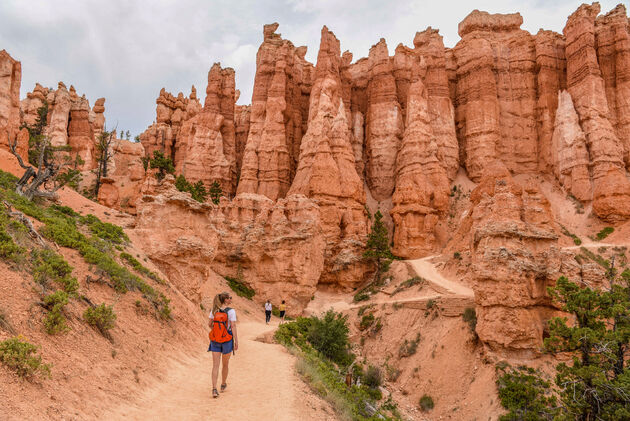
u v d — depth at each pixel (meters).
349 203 69.38
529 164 79.69
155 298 16.14
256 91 86.25
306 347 27.64
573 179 70.75
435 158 77.50
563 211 69.19
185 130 94.19
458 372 33.84
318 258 53.66
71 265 13.73
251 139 83.19
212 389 10.22
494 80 83.81
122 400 8.05
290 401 10.12
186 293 27.03
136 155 96.56
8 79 45.88
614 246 55.16
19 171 38.25
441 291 47.44
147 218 27.80
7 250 10.11
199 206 29.48
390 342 42.34
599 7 76.81
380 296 54.72
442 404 32.12
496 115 81.69
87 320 10.11
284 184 80.12
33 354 7.33
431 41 89.38
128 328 12.17
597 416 19.14
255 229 51.91
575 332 21.56
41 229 15.47
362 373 32.69
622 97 72.19
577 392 20.33
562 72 81.44
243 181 79.69
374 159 85.06
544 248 34.22
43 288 9.94
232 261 51.78
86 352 8.88
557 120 76.62
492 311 32.72
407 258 69.81
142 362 10.70
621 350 21.25
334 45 82.75
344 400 13.98
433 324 40.75
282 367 14.73
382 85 87.69
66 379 7.41
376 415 17.03
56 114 87.44
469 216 60.03
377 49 90.00
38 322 8.48
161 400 8.98
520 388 27.09
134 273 18.67
